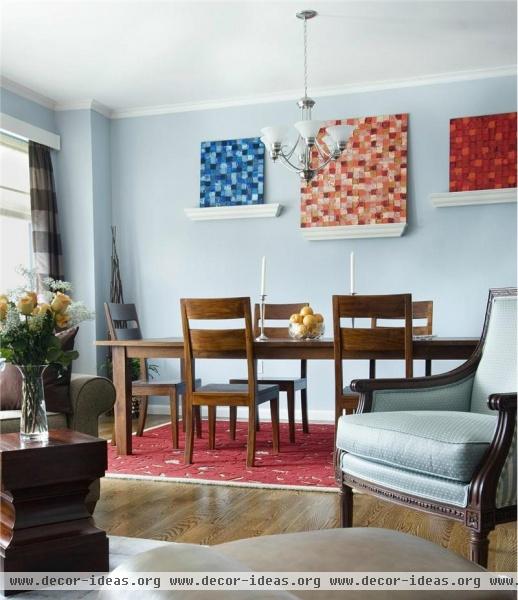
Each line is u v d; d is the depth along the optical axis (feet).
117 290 19.88
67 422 9.42
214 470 12.03
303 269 18.72
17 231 18.63
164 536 8.37
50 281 8.20
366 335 11.44
